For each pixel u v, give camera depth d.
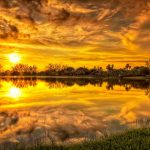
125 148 12.72
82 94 57.47
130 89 73.06
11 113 30.12
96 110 32.84
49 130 20.50
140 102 42.38
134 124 22.17
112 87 82.00
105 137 15.74
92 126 22.12
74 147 13.59
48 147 14.21
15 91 66.00
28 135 18.80
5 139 17.61
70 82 118.06
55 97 50.50
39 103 40.62
